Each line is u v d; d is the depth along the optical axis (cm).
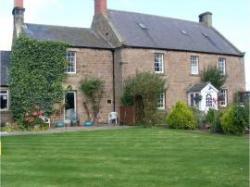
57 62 3127
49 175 1078
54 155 1431
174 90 3553
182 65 3631
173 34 3775
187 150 1541
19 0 3272
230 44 4134
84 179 1026
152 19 3844
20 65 3059
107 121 3319
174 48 3569
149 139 1936
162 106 3469
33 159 1345
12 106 3059
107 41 3466
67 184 977
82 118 3212
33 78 3058
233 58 4019
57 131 2461
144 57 3403
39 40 3092
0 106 3066
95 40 3425
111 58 3381
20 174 1096
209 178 1026
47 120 3005
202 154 1433
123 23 3556
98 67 3316
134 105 3106
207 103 3622
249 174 1073
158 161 1287
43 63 3088
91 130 2500
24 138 2003
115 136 2083
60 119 3130
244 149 1568
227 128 2303
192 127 2622
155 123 2981
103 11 3575
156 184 966
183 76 3625
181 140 1897
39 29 3344
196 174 1077
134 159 1328
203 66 3778
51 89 3100
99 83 3269
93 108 3262
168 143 1772
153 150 1543
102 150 1549
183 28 3984
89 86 3222
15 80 3058
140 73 3212
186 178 1027
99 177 1048
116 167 1184
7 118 3052
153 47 3444
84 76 3253
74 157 1379
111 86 3362
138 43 3384
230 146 1666
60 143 1786
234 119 2288
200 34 4047
